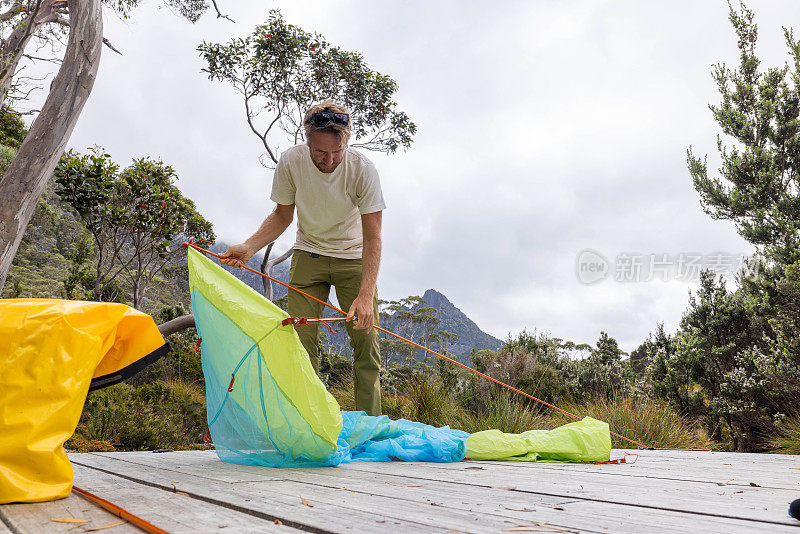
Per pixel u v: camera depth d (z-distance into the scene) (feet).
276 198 8.80
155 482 4.54
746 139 31.14
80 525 2.87
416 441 7.66
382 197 8.50
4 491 3.34
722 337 27.99
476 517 3.06
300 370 6.06
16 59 27.35
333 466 6.42
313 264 9.12
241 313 6.24
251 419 6.29
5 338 3.53
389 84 36.91
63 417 3.63
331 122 7.56
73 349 3.74
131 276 36.01
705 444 19.49
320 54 35.63
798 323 24.45
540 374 25.52
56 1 29.76
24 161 20.86
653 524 2.93
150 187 32.60
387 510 3.26
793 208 28.50
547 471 6.18
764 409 24.09
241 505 3.35
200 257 7.00
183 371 42.37
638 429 18.30
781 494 4.25
